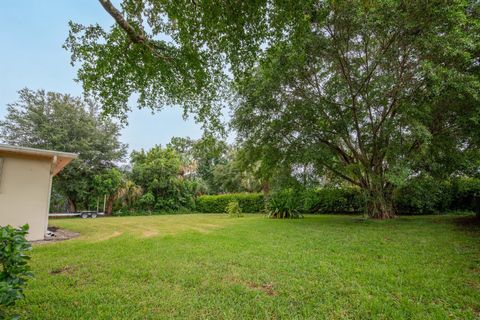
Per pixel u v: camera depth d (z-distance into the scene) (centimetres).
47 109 2055
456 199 1280
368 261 441
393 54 798
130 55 521
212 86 586
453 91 693
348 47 875
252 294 305
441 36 666
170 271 389
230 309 268
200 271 389
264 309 269
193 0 446
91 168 2020
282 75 858
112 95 553
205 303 283
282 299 292
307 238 660
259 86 882
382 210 1099
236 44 477
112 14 427
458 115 786
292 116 945
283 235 711
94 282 347
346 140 995
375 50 873
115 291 314
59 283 341
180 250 528
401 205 1341
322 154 934
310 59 864
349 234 718
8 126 1927
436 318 246
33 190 696
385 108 909
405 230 768
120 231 868
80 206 2036
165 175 2114
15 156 679
